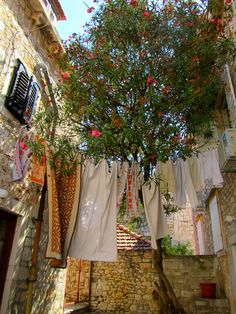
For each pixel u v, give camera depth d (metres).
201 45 5.16
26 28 5.44
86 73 5.35
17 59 4.89
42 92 5.82
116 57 5.26
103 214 4.20
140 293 8.88
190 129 5.11
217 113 5.79
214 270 8.35
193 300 7.62
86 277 9.34
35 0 5.45
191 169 4.26
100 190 4.36
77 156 4.56
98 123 5.28
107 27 5.33
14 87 4.68
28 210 5.13
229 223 6.27
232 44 5.21
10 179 4.58
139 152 5.21
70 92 5.45
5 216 4.60
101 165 4.50
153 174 4.73
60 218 4.36
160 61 5.11
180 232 14.62
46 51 6.29
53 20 6.97
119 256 9.41
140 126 4.74
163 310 5.04
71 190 4.47
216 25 5.41
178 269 8.52
